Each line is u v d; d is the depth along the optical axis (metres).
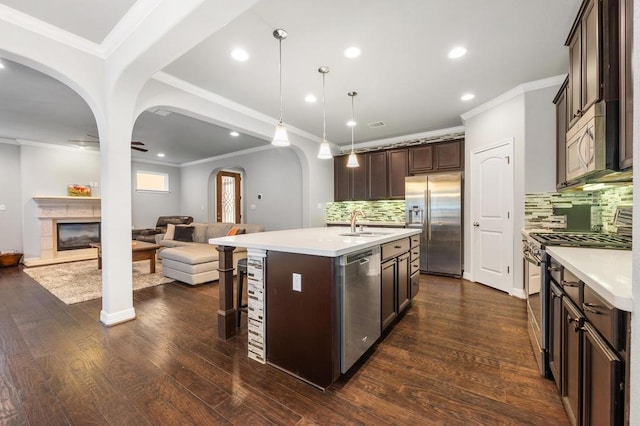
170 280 4.41
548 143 3.24
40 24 2.19
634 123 0.80
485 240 4.02
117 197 2.70
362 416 1.53
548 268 1.84
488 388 1.75
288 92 3.54
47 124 4.80
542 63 2.87
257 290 2.10
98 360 2.09
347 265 1.87
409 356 2.15
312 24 2.23
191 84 3.29
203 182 8.20
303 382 1.85
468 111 4.21
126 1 1.99
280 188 6.45
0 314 3.02
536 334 2.08
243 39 2.43
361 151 6.06
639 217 0.79
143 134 5.50
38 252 6.03
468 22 2.22
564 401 1.50
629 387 0.88
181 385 1.80
